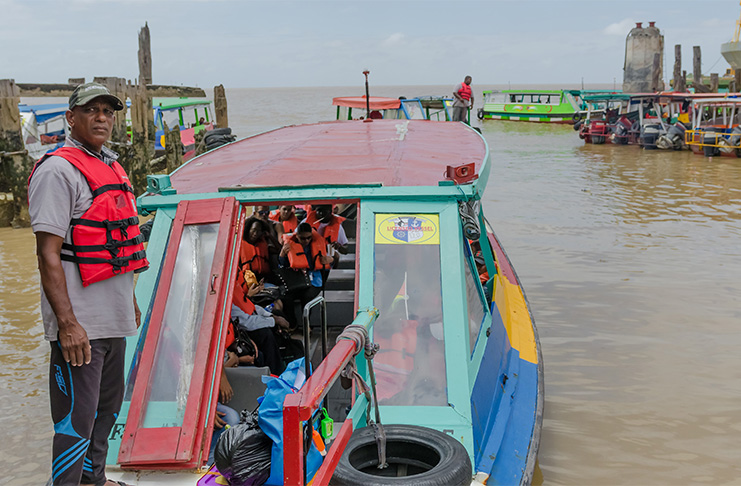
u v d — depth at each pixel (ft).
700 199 53.26
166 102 76.54
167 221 15.62
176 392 12.51
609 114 104.99
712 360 23.90
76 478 10.64
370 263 14.67
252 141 27.25
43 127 59.06
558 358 24.32
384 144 24.27
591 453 18.26
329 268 22.06
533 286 32.12
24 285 32.53
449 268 14.58
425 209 15.37
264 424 11.27
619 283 32.32
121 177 11.00
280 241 24.67
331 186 15.89
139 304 14.52
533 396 16.07
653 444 18.72
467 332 14.12
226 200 14.52
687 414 20.31
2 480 17.07
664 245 39.04
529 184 62.03
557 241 40.37
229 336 16.88
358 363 13.42
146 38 85.66
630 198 54.13
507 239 41.04
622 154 87.15
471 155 22.04
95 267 10.46
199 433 12.03
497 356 16.61
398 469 11.83
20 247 40.32
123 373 11.42
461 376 13.33
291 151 23.11
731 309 28.60
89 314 10.54
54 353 10.50
